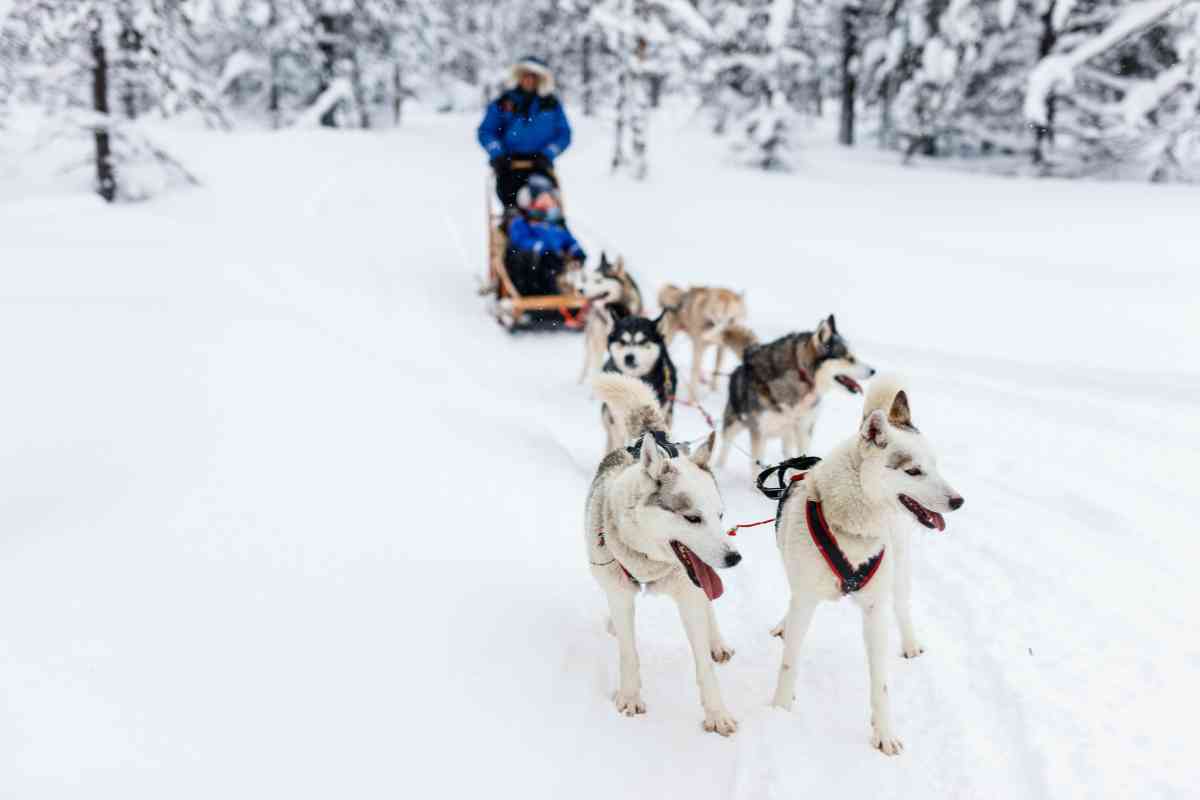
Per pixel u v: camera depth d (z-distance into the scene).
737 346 6.97
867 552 2.74
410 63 27.62
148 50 13.78
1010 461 5.38
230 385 4.27
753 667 3.34
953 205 15.23
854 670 3.29
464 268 11.91
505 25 33.72
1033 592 3.74
